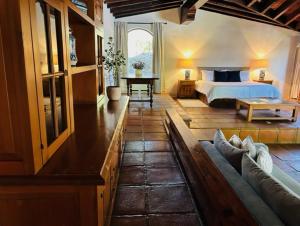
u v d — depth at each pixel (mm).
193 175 2010
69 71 1412
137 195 2043
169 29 7531
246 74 7547
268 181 1362
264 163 1853
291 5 5441
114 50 6977
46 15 1089
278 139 4328
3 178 981
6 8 841
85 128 1695
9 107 925
